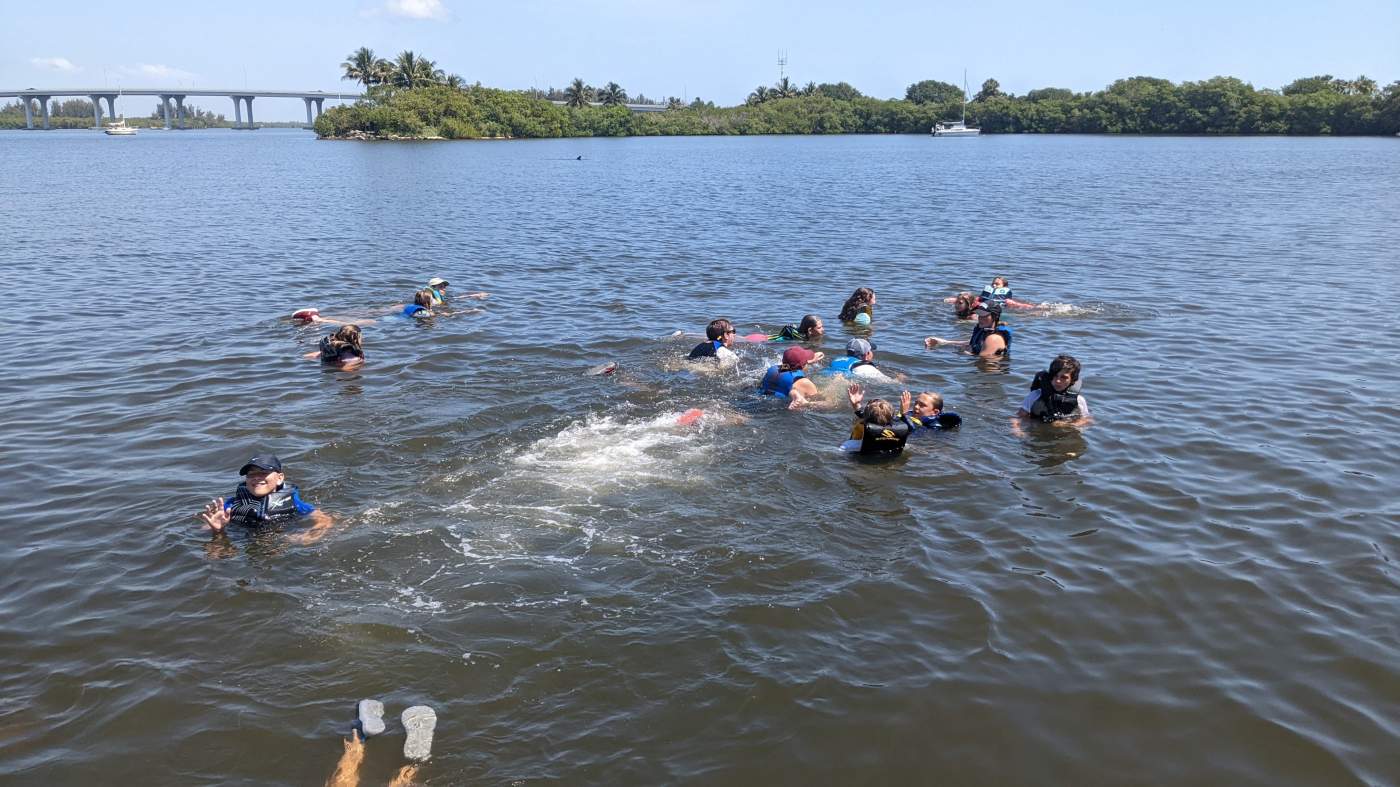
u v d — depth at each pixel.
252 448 11.38
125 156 104.19
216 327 17.89
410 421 12.32
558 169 78.19
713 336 15.33
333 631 7.51
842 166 83.38
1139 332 17.72
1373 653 7.25
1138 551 8.88
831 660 7.14
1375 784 5.91
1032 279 23.95
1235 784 5.93
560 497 10.00
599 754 6.12
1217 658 7.22
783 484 10.41
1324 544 8.99
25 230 33.31
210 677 6.95
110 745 6.23
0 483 10.34
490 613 7.75
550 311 19.61
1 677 6.93
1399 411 12.84
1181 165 81.38
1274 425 12.32
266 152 116.94
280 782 5.89
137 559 8.69
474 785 5.84
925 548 8.94
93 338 16.92
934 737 6.32
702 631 7.50
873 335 17.69
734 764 6.05
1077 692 6.81
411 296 21.48
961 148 132.25
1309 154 102.56
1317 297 21.20
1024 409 12.86
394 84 179.50
